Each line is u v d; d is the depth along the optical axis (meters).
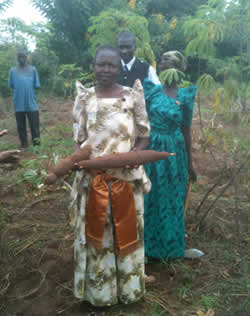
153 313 2.27
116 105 2.04
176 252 2.79
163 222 2.73
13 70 6.05
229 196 4.03
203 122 6.48
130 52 3.54
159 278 2.65
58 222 3.54
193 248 3.06
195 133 5.87
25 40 12.11
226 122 2.41
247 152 3.10
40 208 3.84
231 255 2.91
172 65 2.70
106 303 2.20
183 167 2.78
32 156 5.59
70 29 12.08
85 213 2.11
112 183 2.06
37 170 4.67
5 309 2.34
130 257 2.18
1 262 2.83
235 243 3.08
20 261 2.87
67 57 12.07
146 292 2.47
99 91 2.09
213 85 2.48
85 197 2.11
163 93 2.70
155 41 10.26
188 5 12.75
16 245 3.08
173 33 10.28
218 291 2.48
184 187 2.83
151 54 4.55
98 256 2.14
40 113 8.82
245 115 2.28
